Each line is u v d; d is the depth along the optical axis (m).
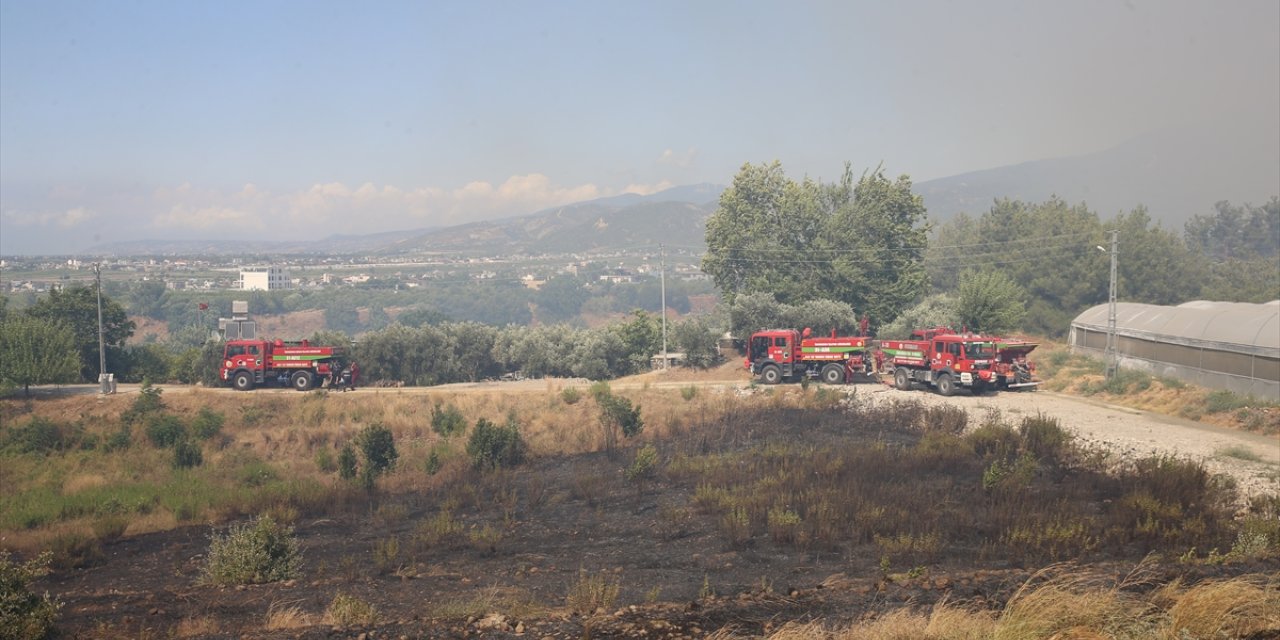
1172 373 40.59
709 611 9.84
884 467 21.58
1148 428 29.44
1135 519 15.42
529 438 30.64
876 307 63.50
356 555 16.64
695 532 16.78
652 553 15.34
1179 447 25.75
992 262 81.94
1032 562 12.81
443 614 10.80
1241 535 13.40
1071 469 21.30
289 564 14.86
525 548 16.34
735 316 55.72
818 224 65.75
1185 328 39.94
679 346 53.09
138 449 33.03
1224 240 126.00
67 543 18.11
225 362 44.84
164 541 19.62
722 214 67.44
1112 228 77.44
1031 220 84.50
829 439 27.55
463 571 14.50
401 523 19.86
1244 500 18.59
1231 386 35.53
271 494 23.09
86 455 32.41
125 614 12.25
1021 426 25.80
